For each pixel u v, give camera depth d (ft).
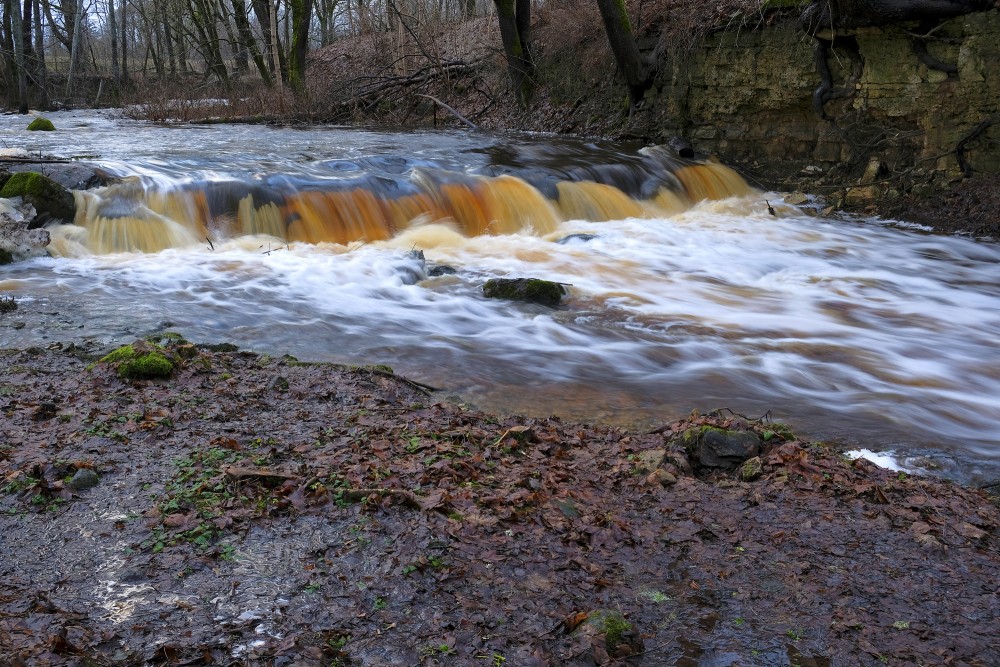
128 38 205.05
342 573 13.82
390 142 70.28
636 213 57.98
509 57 90.02
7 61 135.54
